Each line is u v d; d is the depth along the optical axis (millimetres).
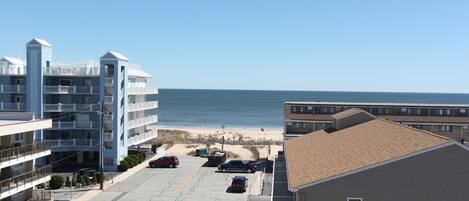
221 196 56062
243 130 153625
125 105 77125
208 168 76188
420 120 82438
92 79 78188
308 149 46719
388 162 31469
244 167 72438
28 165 51312
